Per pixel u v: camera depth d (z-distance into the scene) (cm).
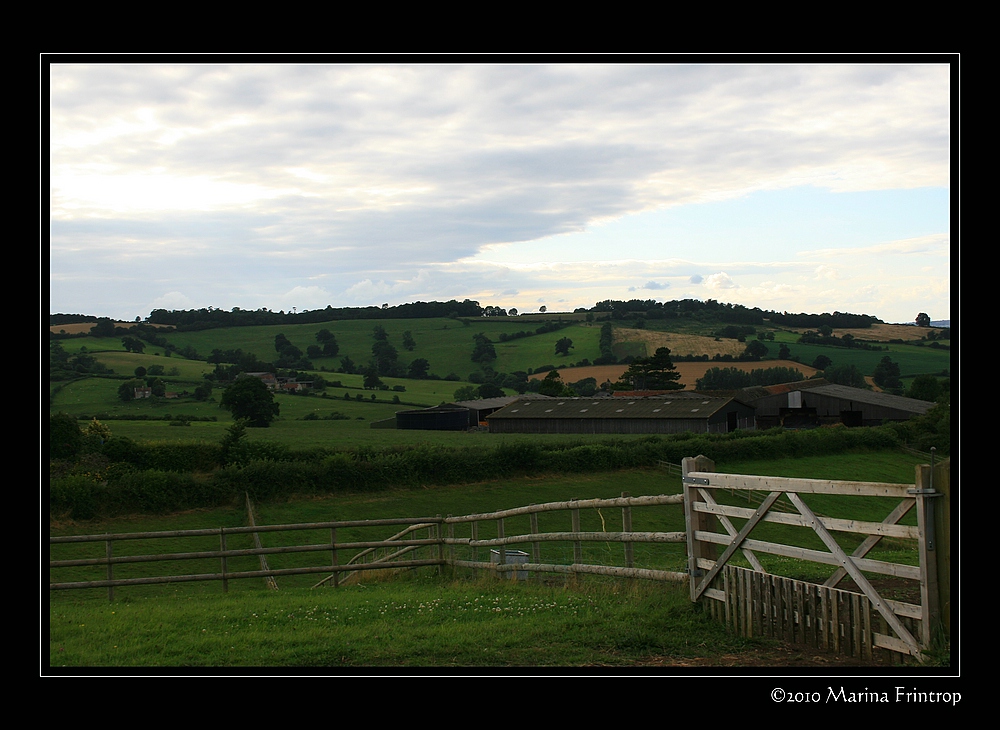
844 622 633
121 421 6919
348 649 712
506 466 4397
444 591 1088
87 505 3378
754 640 698
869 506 2778
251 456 4344
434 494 4084
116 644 771
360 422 8944
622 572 940
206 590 2150
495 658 670
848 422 7169
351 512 3744
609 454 4578
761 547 708
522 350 15762
